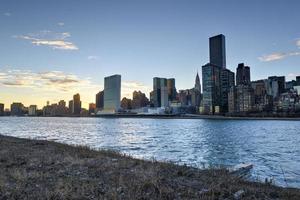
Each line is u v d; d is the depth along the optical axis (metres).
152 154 32.34
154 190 10.84
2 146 27.88
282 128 135.88
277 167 23.41
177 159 28.14
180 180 12.91
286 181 17.38
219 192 10.63
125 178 12.85
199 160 27.98
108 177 13.29
